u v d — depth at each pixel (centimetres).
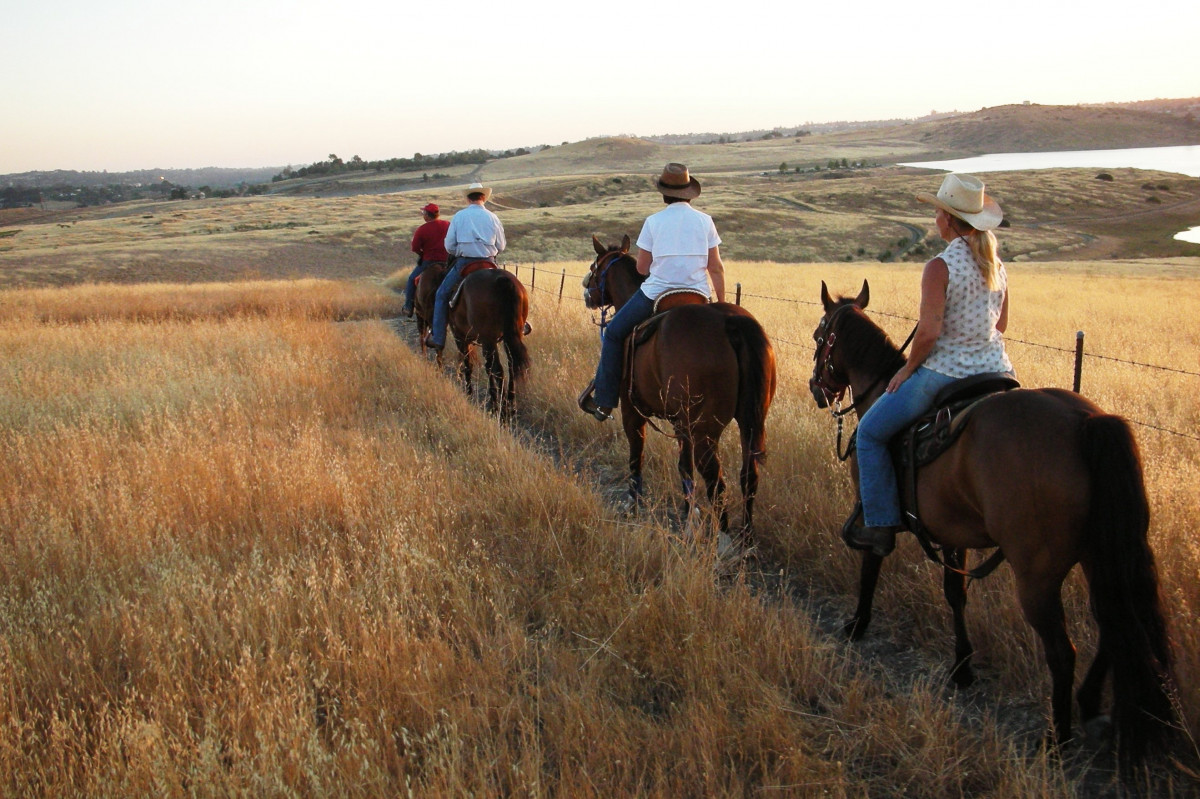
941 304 357
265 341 1355
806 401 823
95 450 705
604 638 427
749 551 516
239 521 567
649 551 519
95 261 4753
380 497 595
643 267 615
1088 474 291
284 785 301
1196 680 352
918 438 368
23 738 353
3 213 17762
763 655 403
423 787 306
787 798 309
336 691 379
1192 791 320
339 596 448
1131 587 281
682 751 335
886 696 392
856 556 509
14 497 602
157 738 329
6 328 1622
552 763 341
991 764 332
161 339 1371
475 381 1160
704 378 518
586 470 721
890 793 325
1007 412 320
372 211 9231
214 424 798
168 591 451
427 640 408
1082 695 344
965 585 404
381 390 1030
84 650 397
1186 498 487
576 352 1141
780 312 1644
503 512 597
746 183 13475
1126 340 1316
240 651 404
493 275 966
